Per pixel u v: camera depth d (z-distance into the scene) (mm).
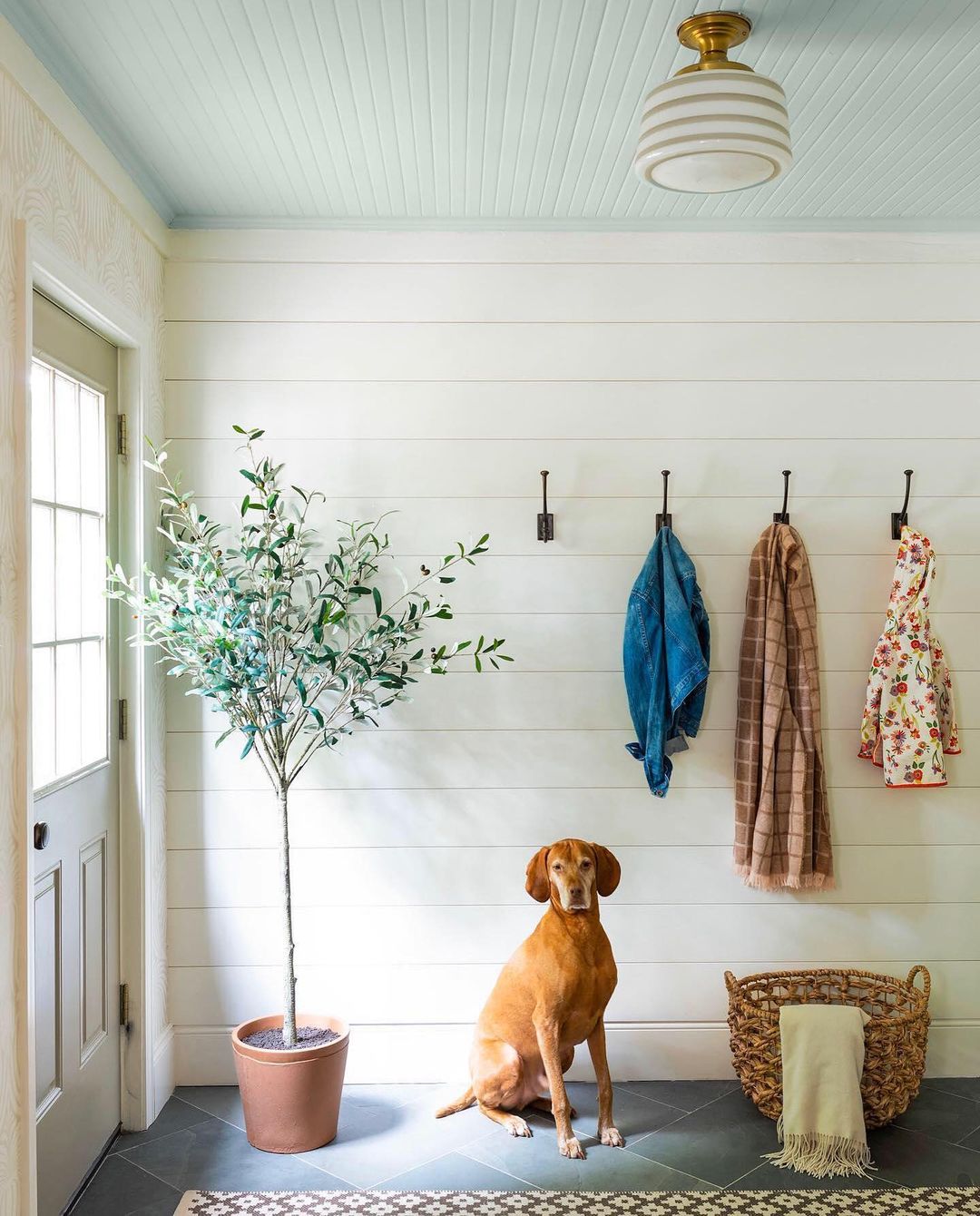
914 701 3172
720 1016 3316
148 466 2986
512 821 3303
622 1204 2574
